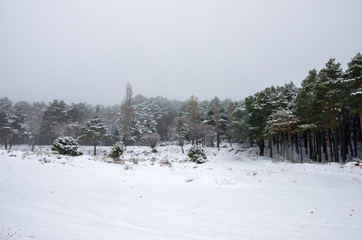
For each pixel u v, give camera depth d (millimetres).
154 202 10117
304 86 33094
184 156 38344
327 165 24406
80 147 46969
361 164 22672
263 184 16828
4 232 4578
